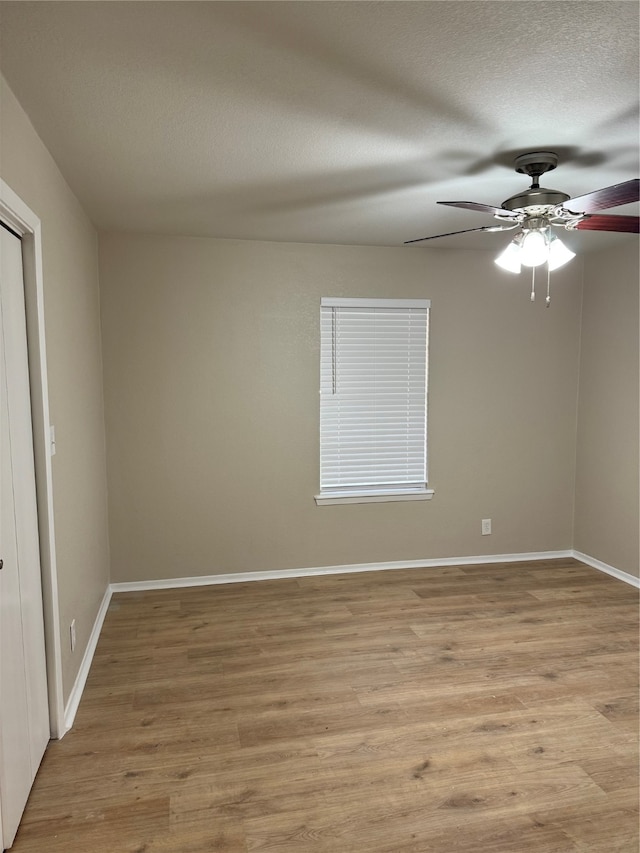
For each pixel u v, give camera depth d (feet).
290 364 14.10
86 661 9.96
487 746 7.84
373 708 8.73
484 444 15.39
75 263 10.05
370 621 11.84
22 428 6.84
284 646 10.75
